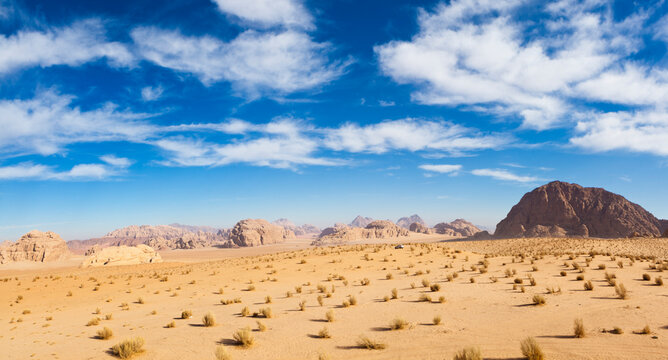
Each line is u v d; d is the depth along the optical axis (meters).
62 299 37.28
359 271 44.31
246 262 62.22
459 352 12.06
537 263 41.44
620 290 20.00
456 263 47.44
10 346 18.09
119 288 42.34
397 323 16.28
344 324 17.91
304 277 42.09
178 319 22.28
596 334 13.33
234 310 24.17
